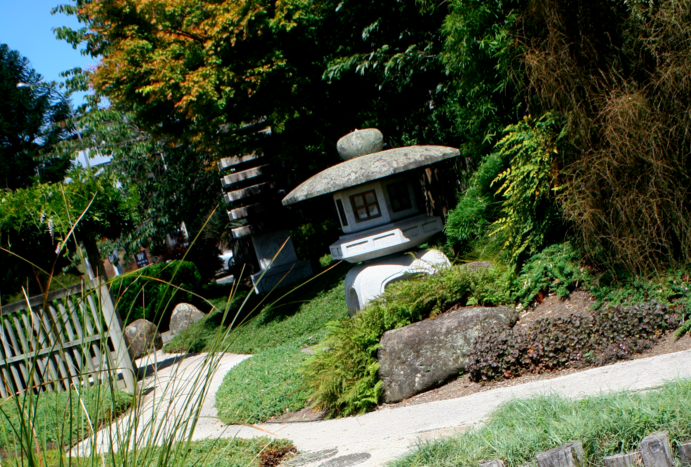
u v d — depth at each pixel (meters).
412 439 4.11
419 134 12.39
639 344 4.83
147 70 12.20
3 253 8.03
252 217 16.16
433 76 11.22
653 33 5.47
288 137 13.86
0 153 21.34
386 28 11.48
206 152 16.97
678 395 3.03
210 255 20.98
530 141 6.40
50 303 7.92
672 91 5.34
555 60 5.87
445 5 10.29
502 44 6.84
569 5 5.83
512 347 5.24
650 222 5.36
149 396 6.02
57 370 7.84
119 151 19.78
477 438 3.31
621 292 5.47
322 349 6.18
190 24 12.08
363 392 5.55
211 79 11.78
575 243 6.20
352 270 8.05
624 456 2.66
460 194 9.77
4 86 21.69
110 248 21.09
